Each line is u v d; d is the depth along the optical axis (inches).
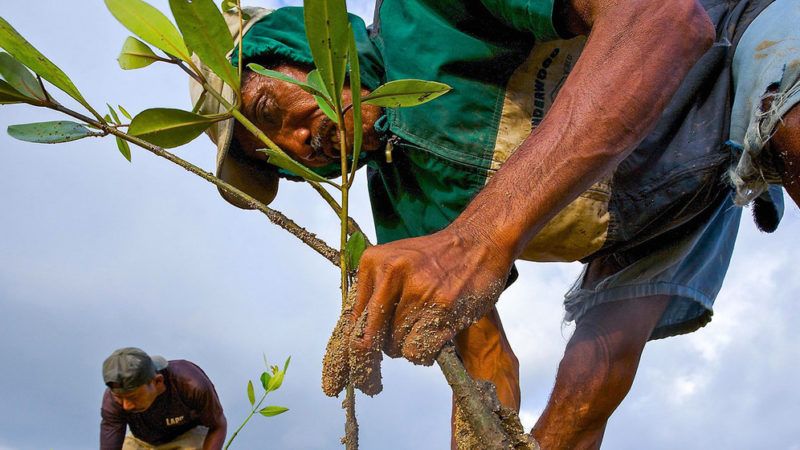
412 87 43.9
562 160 46.6
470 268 44.3
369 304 42.7
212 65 46.8
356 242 45.4
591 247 67.3
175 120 47.0
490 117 64.2
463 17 64.2
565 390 77.4
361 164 74.6
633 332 77.7
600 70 49.2
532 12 56.6
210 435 131.2
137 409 123.3
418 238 44.8
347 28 41.3
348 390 43.6
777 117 54.9
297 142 71.0
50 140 45.9
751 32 63.7
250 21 72.2
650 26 50.1
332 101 45.3
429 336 42.1
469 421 38.3
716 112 66.0
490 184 47.8
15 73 44.8
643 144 66.9
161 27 47.3
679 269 78.2
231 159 77.1
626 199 66.6
